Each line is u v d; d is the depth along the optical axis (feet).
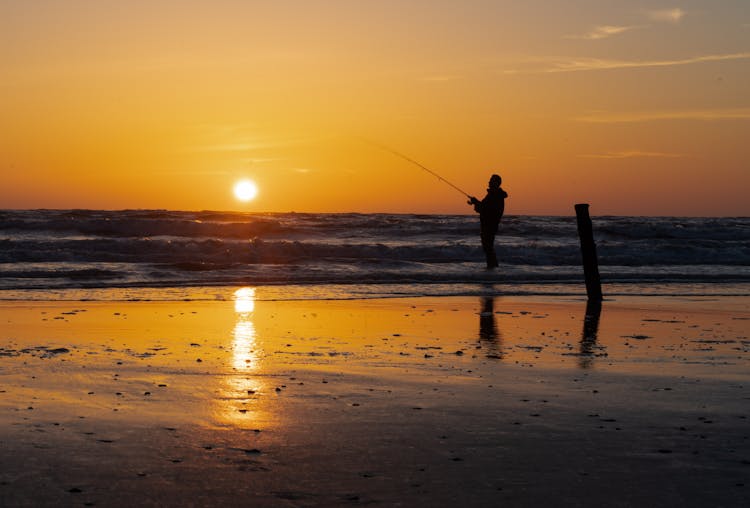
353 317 39.58
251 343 31.12
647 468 16.05
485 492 14.65
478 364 27.20
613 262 82.12
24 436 17.61
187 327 35.29
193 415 19.80
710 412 20.62
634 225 117.80
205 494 14.42
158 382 23.53
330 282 58.75
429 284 58.54
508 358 28.48
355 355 28.71
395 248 79.30
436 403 21.38
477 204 68.28
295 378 24.45
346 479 15.30
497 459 16.57
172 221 102.42
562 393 22.72
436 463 16.29
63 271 58.54
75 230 98.73
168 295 48.98
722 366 27.17
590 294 49.06
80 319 37.27
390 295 50.70
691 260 83.66
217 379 24.11
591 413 20.43
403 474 15.61
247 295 49.80
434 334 34.19
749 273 69.36
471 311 42.73
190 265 64.59
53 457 16.24
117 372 24.85
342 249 78.59
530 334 34.53
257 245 76.95
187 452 16.81
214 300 46.83
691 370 26.37
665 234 115.55
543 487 14.93
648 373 25.80
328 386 23.38
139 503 13.93
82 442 17.31
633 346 31.45
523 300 48.73
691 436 18.37
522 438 18.10
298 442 17.67
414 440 17.89
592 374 25.58
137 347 29.68
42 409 20.06
